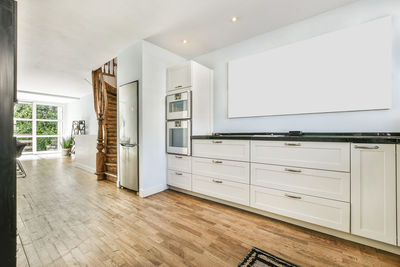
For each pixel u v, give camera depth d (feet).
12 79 2.45
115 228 5.74
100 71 12.92
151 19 7.39
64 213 6.84
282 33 7.98
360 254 4.51
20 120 25.13
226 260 4.29
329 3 6.52
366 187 4.65
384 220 4.43
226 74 9.71
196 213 6.84
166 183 9.71
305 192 5.54
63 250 4.64
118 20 7.45
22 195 8.87
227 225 5.93
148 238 5.19
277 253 4.55
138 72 8.96
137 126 8.93
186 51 10.23
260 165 6.39
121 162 9.97
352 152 4.81
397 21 5.78
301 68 7.41
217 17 7.30
